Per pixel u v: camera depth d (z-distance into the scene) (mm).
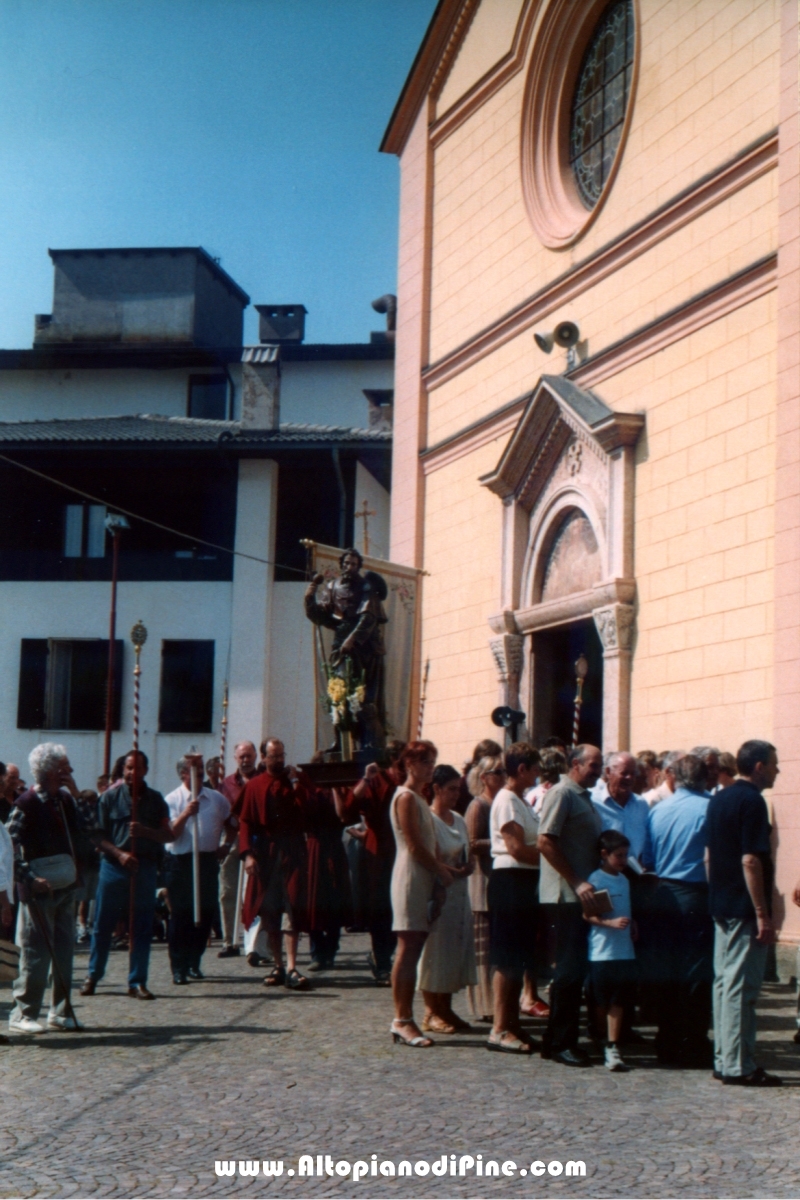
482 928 9930
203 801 12328
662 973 8438
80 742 28891
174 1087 7453
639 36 15914
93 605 29219
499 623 17609
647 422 15102
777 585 12727
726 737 13398
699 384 14297
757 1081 7691
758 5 13922
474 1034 9281
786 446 12797
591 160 17594
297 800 11680
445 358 19844
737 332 13773
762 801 7887
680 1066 8289
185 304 34688
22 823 9203
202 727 28609
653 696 14625
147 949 11016
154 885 11109
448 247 20156
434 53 20422
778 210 13297
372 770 11758
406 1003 8898
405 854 8977
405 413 20734
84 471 29766
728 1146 6254
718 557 13773
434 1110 6918
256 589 28797
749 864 7742
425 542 20062
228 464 29234
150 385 34812
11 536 29688
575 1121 6719
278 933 11633
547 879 8484
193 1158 5996
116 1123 6621
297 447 28812
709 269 14375
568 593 16625
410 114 21250
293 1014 10070
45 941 9219
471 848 9875
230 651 28609
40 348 34750
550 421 16625
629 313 15688
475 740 18406
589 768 8344
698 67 14852
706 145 14648
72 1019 9328
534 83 18125
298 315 35656
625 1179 5719
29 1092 7348
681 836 8562
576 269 16656
